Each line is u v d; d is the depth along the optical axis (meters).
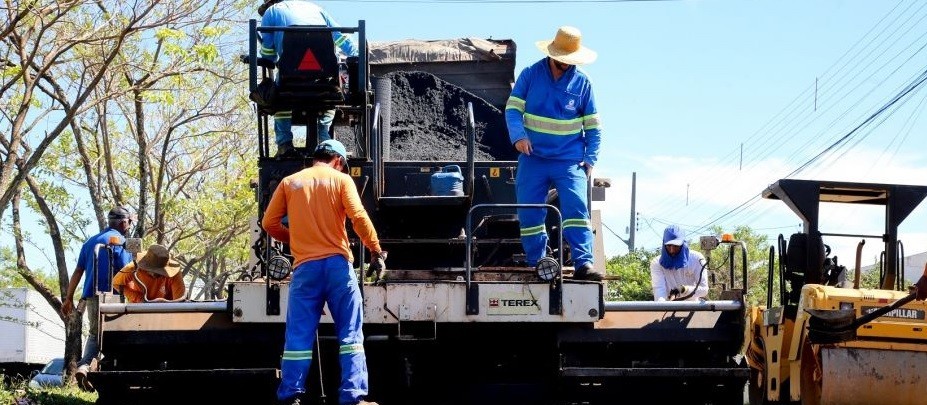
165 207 22.27
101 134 22.06
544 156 9.59
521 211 9.67
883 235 9.99
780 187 9.88
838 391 8.79
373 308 8.52
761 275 32.34
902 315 8.85
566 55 9.50
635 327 8.90
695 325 8.94
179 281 11.17
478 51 12.58
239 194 24.44
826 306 8.93
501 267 9.66
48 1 14.54
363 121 10.44
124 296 10.09
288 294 8.18
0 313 39.47
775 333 9.87
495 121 11.91
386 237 10.39
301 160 9.73
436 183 10.03
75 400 11.52
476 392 9.45
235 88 22.06
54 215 21.83
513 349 9.47
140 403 8.90
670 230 11.48
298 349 7.78
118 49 14.25
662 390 9.08
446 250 10.55
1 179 14.20
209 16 16.58
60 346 42.16
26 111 14.43
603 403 9.10
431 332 8.70
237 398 9.11
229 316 8.80
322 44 9.38
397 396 9.48
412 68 12.53
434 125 11.86
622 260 33.84
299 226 7.90
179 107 22.45
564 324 8.87
